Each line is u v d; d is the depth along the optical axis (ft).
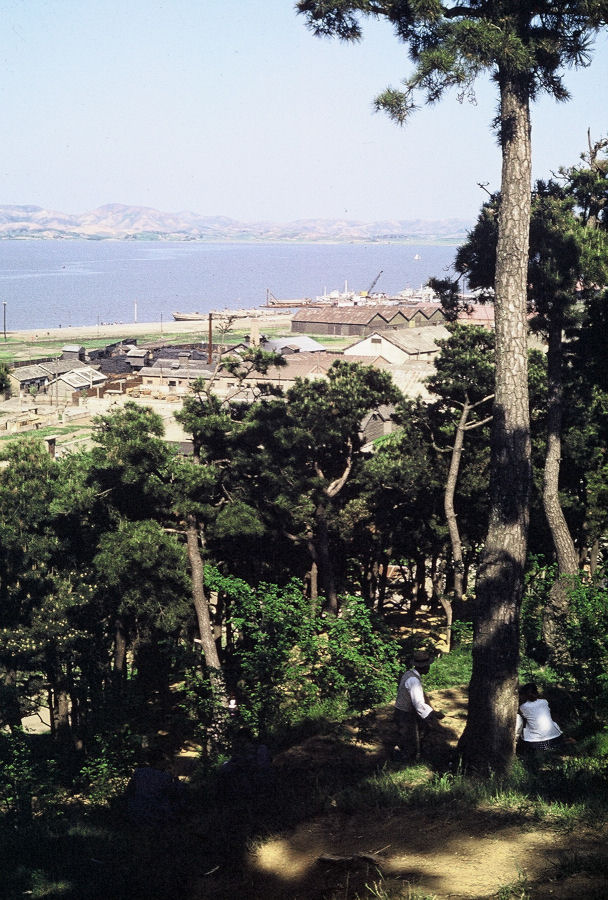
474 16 47.37
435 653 77.46
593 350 96.32
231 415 125.39
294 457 122.52
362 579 158.51
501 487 44.34
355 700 53.42
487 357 126.00
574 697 47.55
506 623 42.29
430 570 157.07
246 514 109.29
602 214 93.50
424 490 143.23
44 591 106.22
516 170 45.78
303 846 28.78
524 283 45.78
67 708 112.47
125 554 101.71
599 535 121.19
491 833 26.73
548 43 45.34
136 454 103.04
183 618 109.40
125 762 59.67
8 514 105.50
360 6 46.70
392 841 27.45
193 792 40.40
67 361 543.39
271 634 57.57
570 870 22.25
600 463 123.34
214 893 26.40
